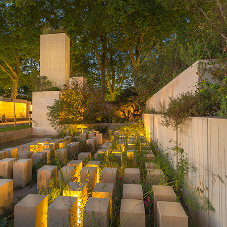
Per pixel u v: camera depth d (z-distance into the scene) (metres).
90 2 19.11
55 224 2.28
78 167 4.34
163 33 17.70
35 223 2.31
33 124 13.34
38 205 2.39
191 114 3.35
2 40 20.56
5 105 20.84
